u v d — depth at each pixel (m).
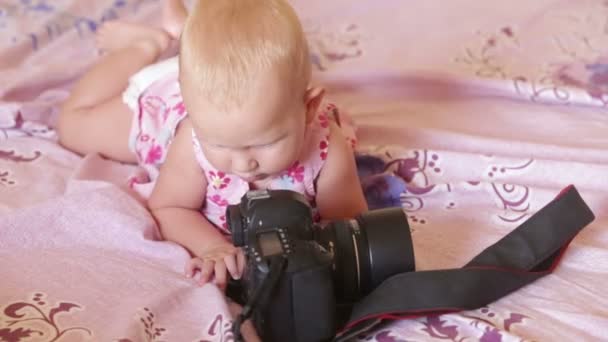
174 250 1.12
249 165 1.03
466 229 1.21
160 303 1.02
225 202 1.19
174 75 1.36
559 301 1.05
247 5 1.03
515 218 1.23
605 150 1.38
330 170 1.18
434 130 1.45
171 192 1.19
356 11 1.88
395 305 0.98
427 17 1.86
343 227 1.01
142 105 1.35
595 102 1.54
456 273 1.02
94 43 1.71
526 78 1.66
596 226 1.20
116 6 1.80
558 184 1.31
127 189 1.27
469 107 1.59
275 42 1.00
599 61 1.70
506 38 1.78
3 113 1.44
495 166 1.34
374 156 1.35
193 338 0.98
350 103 1.60
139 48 1.46
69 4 1.78
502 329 0.98
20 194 1.26
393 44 1.78
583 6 1.87
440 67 1.70
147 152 1.33
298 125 1.04
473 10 1.87
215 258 1.08
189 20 1.04
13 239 1.12
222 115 0.99
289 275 0.89
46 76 1.56
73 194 1.17
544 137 1.47
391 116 1.56
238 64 0.99
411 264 1.01
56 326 0.98
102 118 1.38
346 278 1.00
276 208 0.95
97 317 1.00
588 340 0.98
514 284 1.06
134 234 1.13
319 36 1.80
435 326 1.00
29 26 1.73
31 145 1.39
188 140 1.16
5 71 1.58
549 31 1.80
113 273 1.08
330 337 0.95
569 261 1.12
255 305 0.90
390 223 1.01
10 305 1.01
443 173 1.34
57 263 1.09
